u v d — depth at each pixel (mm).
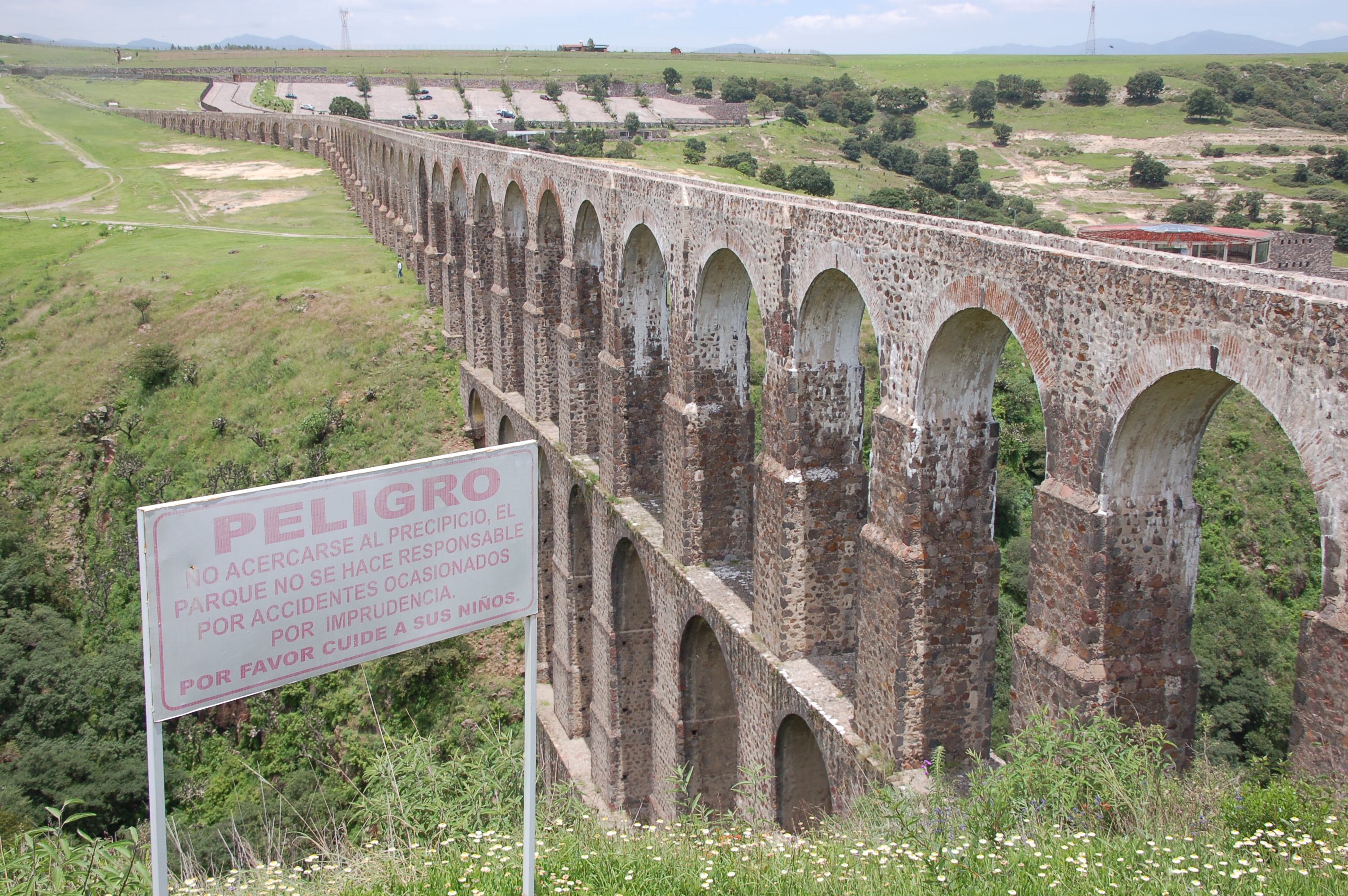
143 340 54281
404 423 43688
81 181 102312
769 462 18562
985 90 130125
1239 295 9852
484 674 33906
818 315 17484
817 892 9141
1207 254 43500
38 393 51312
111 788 30203
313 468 42500
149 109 144875
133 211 88375
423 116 146125
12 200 93812
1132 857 8945
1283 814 9305
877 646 15609
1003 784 10672
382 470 8297
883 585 15359
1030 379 44469
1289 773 10414
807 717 17078
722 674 22797
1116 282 11297
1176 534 12148
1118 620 12164
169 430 47969
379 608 8500
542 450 32469
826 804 19000
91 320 57094
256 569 7805
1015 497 38594
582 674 30797
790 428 17828
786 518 17859
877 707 15648
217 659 7730
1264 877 8211
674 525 22656
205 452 45906
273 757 32250
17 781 30016
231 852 12336
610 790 27062
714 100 157125
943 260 13906
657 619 23766
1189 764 12672
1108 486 11820
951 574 15133
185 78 181500
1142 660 12336
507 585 9188
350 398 45594
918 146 119312
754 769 16328
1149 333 10891
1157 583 12219
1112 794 10438
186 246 70938
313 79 179000
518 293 36812
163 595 7387
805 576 18172
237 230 78125
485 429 40594
